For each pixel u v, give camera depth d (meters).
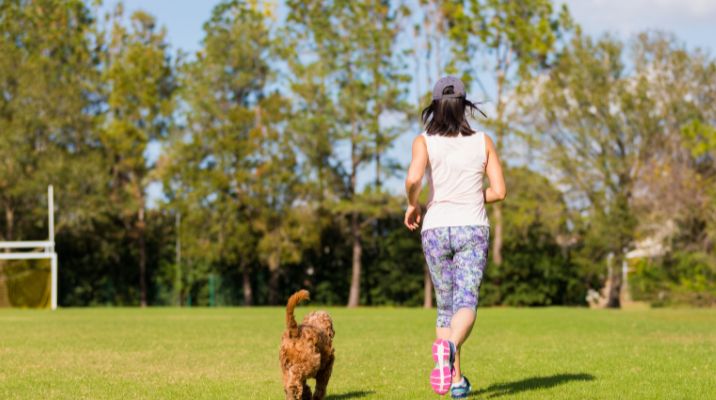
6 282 39.44
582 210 40.41
